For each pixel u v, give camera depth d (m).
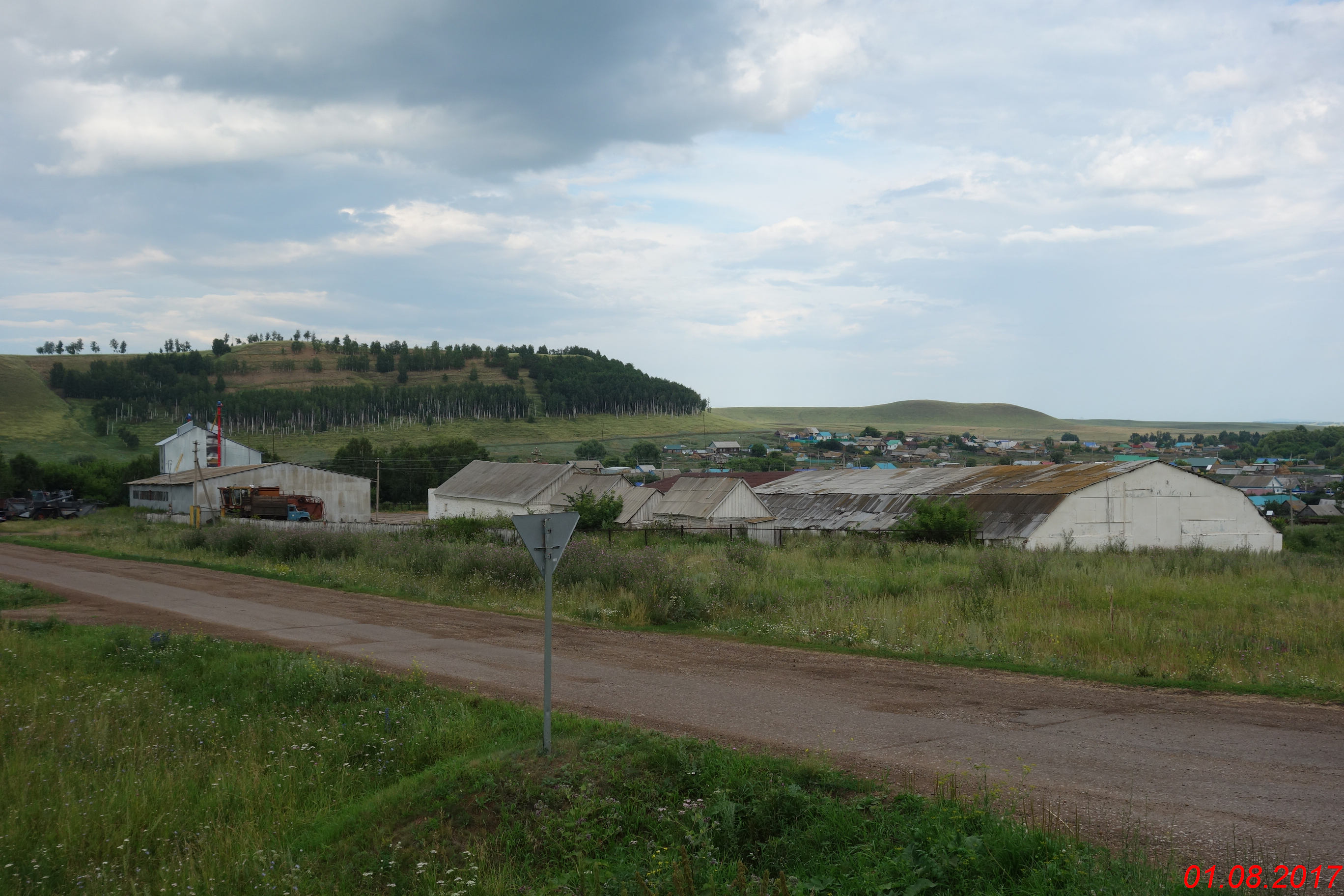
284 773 8.78
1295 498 92.38
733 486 47.31
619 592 19.53
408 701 10.83
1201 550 31.73
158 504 69.88
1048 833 5.76
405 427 198.88
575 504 48.84
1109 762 7.54
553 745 8.31
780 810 6.60
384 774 8.77
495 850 6.79
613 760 7.77
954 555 29.39
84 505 72.12
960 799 6.51
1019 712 9.52
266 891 6.44
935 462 177.88
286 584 25.67
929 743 8.29
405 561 27.53
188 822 7.82
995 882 5.27
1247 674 11.30
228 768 9.02
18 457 80.38
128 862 7.07
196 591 23.88
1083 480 38.47
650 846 6.44
